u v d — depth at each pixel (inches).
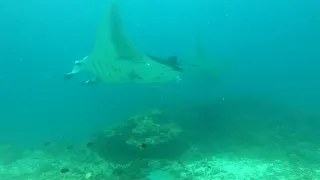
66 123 692.7
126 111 666.2
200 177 319.6
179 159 368.5
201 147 410.0
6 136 577.3
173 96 693.3
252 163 358.9
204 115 507.8
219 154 389.1
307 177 313.4
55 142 507.2
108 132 399.2
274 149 402.9
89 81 307.6
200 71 576.4
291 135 457.7
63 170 286.0
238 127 479.2
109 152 382.0
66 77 302.7
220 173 329.4
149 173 325.4
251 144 423.8
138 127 390.3
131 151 365.1
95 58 281.0
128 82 296.0
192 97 642.2
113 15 238.8
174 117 486.9
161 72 273.6
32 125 694.5
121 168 335.0
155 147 364.5
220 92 689.0
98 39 257.1
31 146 489.4
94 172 338.0
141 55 255.6
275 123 506.6
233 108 566.9
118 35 247.4
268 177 319.0
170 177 315.9
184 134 417.4
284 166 347.3
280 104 658.8
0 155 436.8
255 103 626.5
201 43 578.2
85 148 447.5
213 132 463.5
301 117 545.6
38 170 362.0
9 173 353.7
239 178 317.4
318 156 376.2
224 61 610.5
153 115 423.8
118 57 265.0
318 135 459.8
